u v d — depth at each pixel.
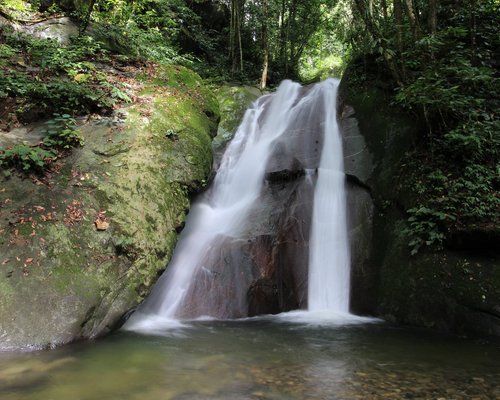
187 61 12.52
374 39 7.45
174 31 13.52
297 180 7.80
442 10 8.85
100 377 3.59
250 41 18.36
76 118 6.86
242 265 6.42
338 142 8.14
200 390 3.40
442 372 3.87
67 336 4.28
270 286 6.41
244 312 6.16
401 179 6.80
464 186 6.16
